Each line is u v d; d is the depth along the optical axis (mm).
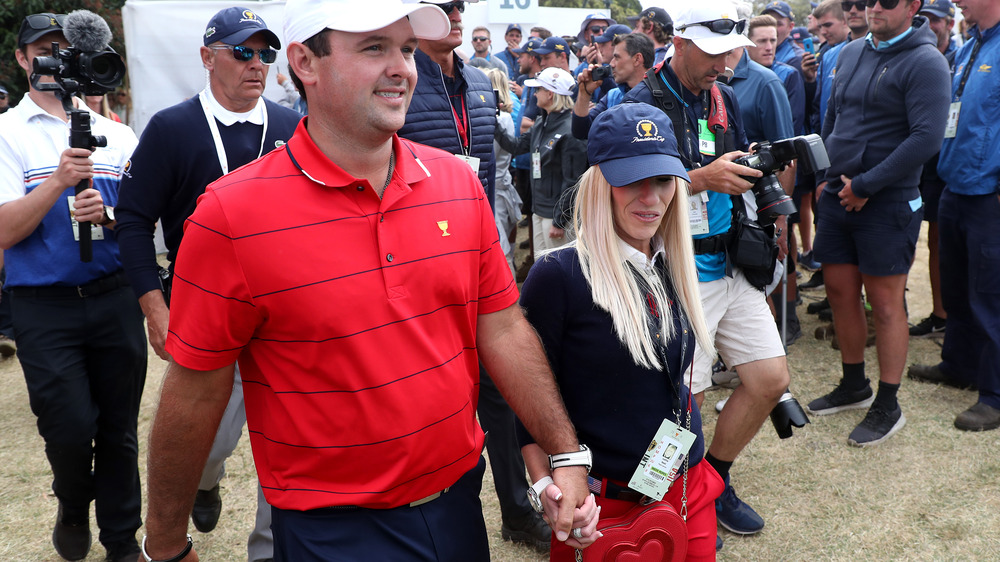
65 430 2605
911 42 3391
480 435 1596
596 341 1758
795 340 4922
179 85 7164
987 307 3725
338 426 1354
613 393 1774
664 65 2840
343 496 1388
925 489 3184
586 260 1772
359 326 1326
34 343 2584
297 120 2566
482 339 1621
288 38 1312
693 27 2664
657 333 1785
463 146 2805
